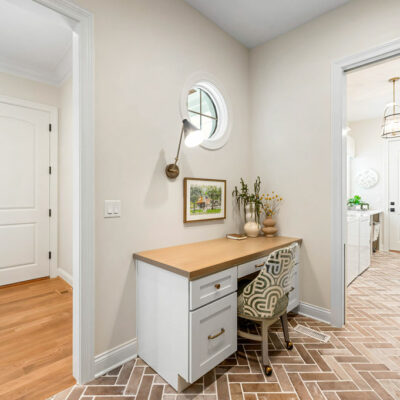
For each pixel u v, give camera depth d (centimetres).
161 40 203
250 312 168
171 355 154
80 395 147
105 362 167
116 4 175
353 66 213
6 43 271
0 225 306
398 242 496
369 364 172
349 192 559
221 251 192
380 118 518
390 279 343
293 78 251
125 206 180
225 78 258
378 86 371
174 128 212
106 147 170
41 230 337
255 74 283
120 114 177
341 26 219
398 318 237
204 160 238
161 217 203
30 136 325
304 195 243
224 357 162
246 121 285
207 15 236
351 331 214
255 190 280
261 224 278
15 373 165
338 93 220
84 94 158
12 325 225
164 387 153
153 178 197
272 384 154
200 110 257
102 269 168
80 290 157
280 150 261
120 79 177
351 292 299
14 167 314
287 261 164
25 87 319
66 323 229
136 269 185
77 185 158
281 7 223
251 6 223
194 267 148
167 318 157
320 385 153
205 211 237
